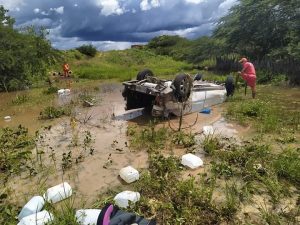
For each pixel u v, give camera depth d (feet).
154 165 19.49
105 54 134.51
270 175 17.72
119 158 21.22
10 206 15.08
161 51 158.51
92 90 51.96
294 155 19.67
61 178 18.45
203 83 37.73
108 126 28.86
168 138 24.98
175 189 16.40
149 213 14.57
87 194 16.53
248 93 44.55
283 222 13.79
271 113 30.76
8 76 60.29
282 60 63.21
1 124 31.76
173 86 29.78
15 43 63.62
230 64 78.07
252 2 79.87
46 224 12.55
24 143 24.26
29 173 19.21
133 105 32.91
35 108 38.75
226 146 22.88
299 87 49.34
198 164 19.36
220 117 31.32
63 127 28.91
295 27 70.33
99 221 11.93
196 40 126.72
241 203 15.31
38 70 69.41
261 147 21.03
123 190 16.84
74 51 126.52
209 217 14.12
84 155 21.80
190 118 31.30
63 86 59.93
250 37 82.38
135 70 87.10
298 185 17.06
